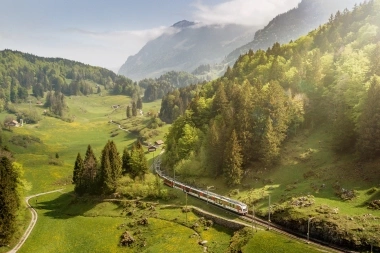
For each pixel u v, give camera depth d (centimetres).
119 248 8875
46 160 19562
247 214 9225
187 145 14075
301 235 7594
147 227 9719
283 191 9544
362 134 9294
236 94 14000
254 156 11631
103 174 12319
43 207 12788
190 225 9412
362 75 10956
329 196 8456
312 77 13325
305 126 12450
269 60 18175
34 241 9631
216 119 13800
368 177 8538
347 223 7038
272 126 11331
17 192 10850
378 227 6650
